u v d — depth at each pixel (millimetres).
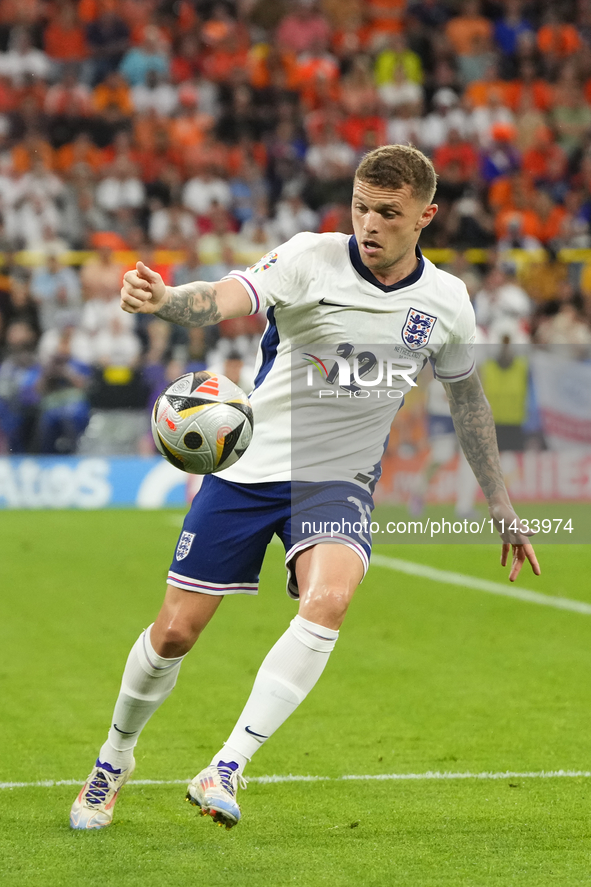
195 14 74500
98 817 14375
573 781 16531
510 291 58000
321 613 13016
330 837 14117
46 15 71562
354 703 21297
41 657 25031
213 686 22594
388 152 13023
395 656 25359
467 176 67438
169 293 12227
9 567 36562
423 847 13766
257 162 67438
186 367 52969
